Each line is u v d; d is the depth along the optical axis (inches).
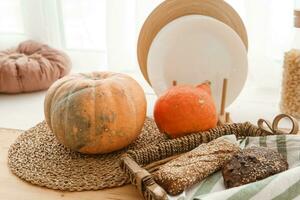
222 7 42.1
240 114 43.8
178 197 27.5
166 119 34.0
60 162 33.5
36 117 44.0
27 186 30.8
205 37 41.8
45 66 52.2
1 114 45.0
